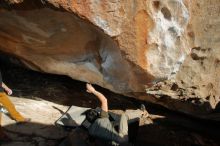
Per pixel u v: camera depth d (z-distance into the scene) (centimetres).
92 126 452
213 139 527
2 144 433
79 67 485
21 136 454
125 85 455
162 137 515
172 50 388
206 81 447
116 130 460
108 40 374
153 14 354
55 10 336
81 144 446
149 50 369
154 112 560
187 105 484
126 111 545
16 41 474
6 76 613
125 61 384
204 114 496
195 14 409
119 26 346
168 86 444
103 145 447
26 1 328
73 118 505
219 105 476
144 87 429
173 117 551
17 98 545
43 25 393
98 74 473
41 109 525
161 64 385
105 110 468
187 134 529
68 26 384
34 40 447
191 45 419
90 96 586
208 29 421
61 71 530
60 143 448
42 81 611
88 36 394
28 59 538
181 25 385
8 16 392
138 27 352
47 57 494
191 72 436
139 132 518
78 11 330
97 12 333
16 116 475
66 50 448
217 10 416
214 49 432
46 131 474
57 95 574
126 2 337
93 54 432
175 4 369
